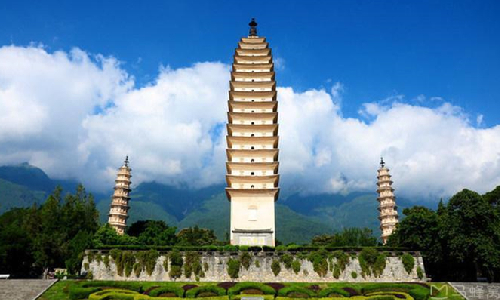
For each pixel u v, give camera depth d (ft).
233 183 268.82
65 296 170.71
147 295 170.81
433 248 217.97
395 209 369.30
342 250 213.05
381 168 382.63
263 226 254.68
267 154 275.80
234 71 305.12
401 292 174.60
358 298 166.30
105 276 207.62
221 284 186.91
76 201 311.47
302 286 189.06
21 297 169.37
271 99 296.30
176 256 208.85
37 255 239.30
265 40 323.16
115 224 374.84
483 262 195.83
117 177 393.91
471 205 201.87
